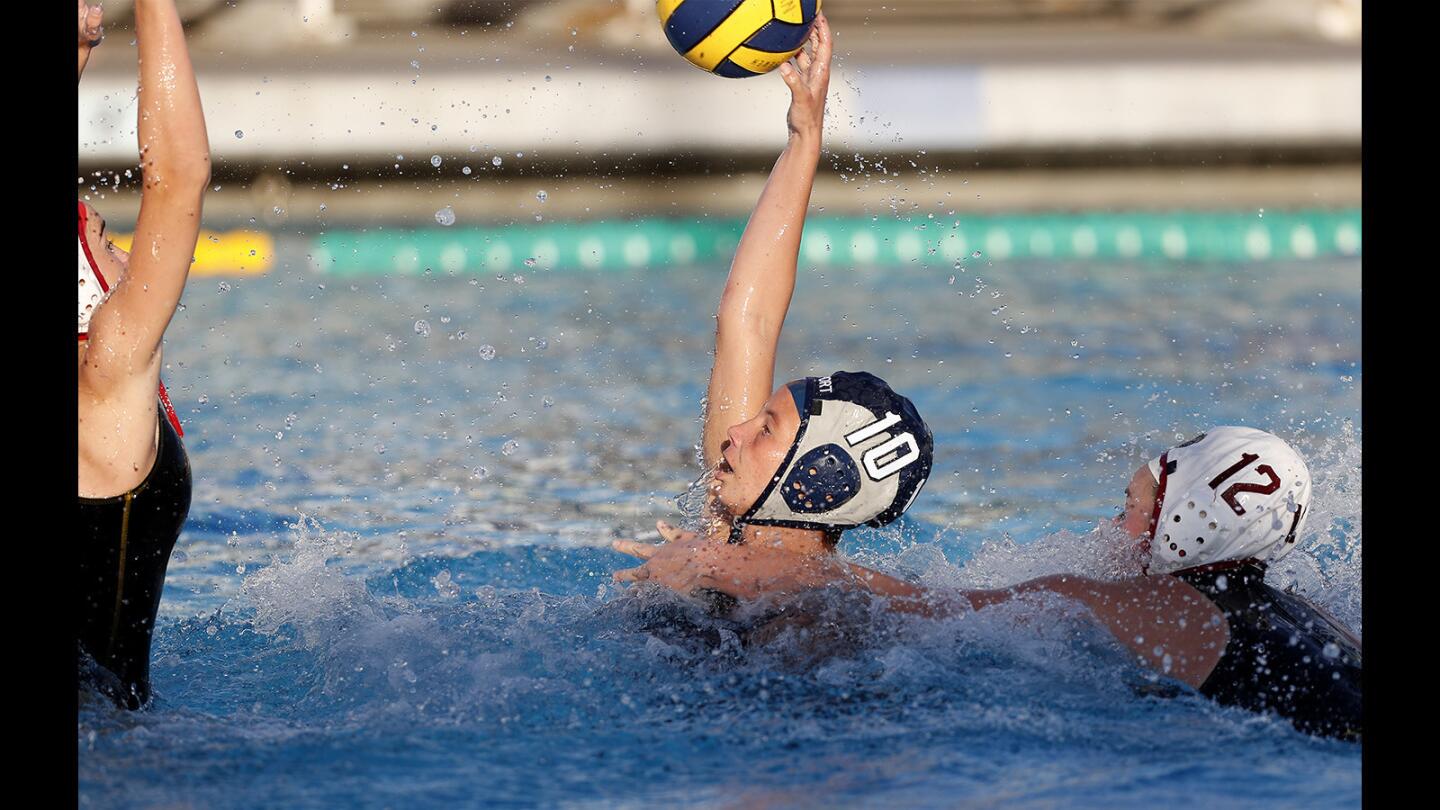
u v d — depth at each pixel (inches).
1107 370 736.3
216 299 946.1
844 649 281.6
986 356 773.3
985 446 599.8
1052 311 904.9
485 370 757.9
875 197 1218.6
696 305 942.4
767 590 296.4
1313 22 1494.8
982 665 277.9
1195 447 290.2
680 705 266.2
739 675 276.7
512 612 325.7
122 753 235.1
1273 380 706.8
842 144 1220.5
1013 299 948.0
